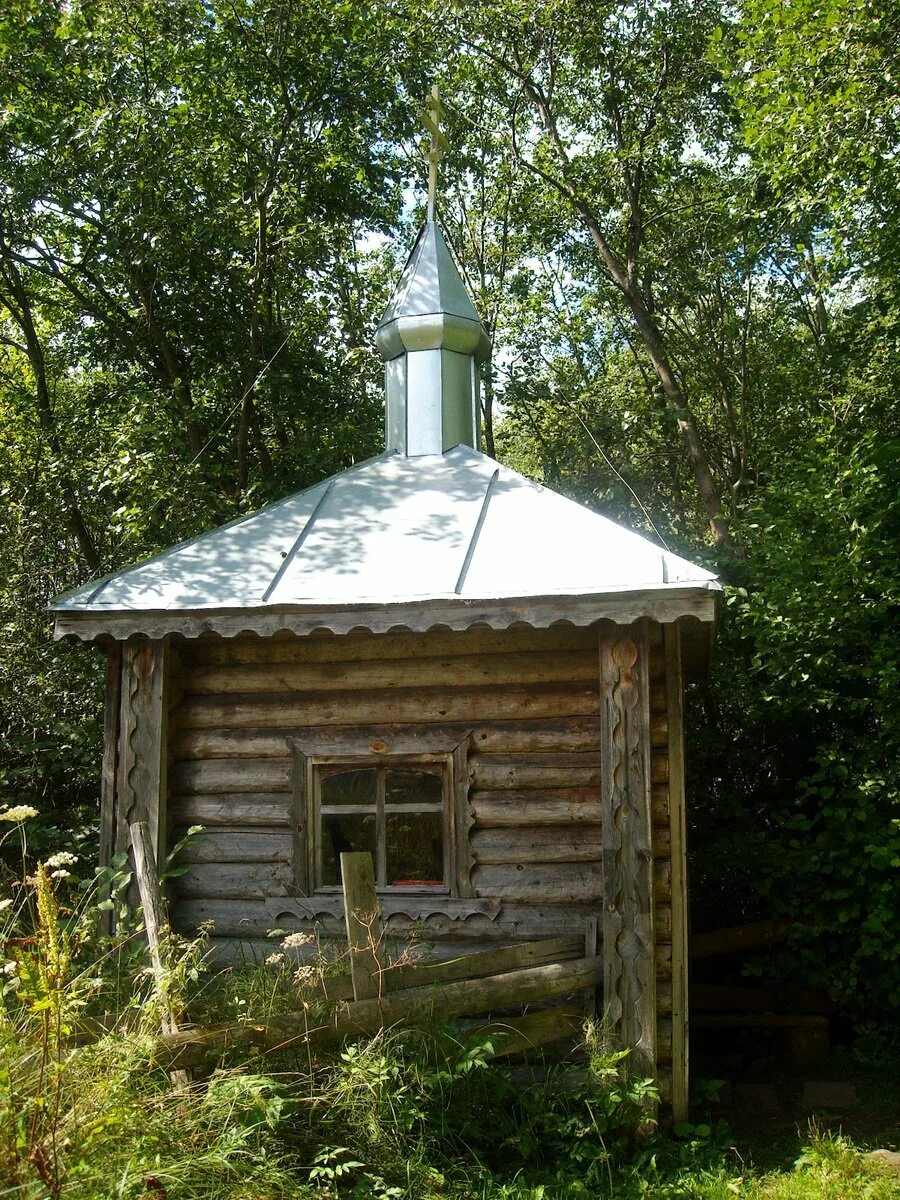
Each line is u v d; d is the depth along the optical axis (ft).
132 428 46.11
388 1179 16.96
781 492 34.96
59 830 36.65
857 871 30.07
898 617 31.35
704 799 39.52
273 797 23.62
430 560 22.94
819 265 61.77
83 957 20.92
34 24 46.19
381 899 22.84
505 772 22.74
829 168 38.11
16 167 45.37
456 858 22.68
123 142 46.01
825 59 35.83
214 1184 14.38
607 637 21.70
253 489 49.57
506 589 21.42
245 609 21.93
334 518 25.45
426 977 19.72
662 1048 21.34
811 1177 19.94
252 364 51.49
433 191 32.48
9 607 42.55
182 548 24.70
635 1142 20.52
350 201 53.88
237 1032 17.07
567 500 25.12
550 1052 21.77
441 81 61.21
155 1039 16.03
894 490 33.47
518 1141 19.19
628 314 70.33
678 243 64.49
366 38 50.65
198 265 49.78
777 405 65.77
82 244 49.73
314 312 55.52
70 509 48.21
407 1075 18.39
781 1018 28.71
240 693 24.03
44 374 53.21
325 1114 17.30
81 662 41.29
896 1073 27.50
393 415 30.04
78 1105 13.69
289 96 50.98
